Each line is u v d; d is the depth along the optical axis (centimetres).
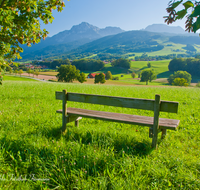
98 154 325
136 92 1502
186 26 168
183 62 16300
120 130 505
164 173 273
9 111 652
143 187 247
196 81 13325
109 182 256
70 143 370
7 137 399
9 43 473
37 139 391
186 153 357
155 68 19900
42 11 445
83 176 273
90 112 460
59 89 1543
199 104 924
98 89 1734
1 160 305
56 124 530
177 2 161
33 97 1019
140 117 414
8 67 509
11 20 395
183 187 253
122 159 312
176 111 332
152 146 362
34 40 504
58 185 258
